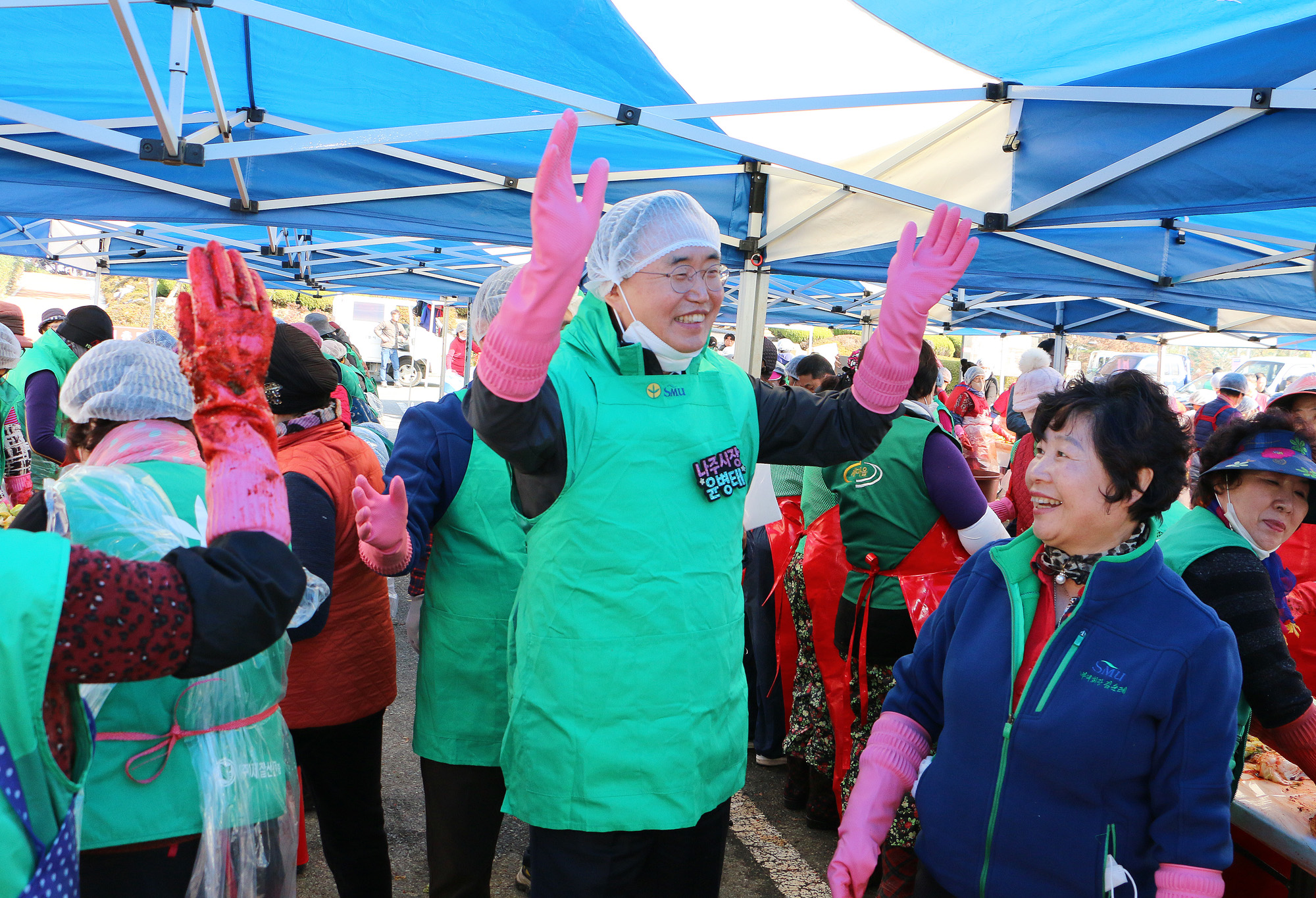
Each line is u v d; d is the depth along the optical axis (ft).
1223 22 10.27
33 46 13.14
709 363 6.07
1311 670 8.72
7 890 3.14
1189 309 35.58
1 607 2.95
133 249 38.01
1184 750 4.78
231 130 15.42
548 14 11.84
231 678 5.26
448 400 7.76
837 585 9.74
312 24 10.77
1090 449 4.99
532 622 5.59
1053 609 5.37
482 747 7.57
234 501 3.56
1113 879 4.86
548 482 5.32
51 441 16.12
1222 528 6.59
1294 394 10.12
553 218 4.24
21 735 3.10
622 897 5.55
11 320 21.44
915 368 5.92
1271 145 10.36
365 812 8.02
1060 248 20.18
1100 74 11.96
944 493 9.09
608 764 5.34
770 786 13.14
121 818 4.86
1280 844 6.45
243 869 5.41
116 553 4.50
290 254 34.14
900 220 15.39
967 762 5.30
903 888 8.44
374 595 7.83
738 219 17.94
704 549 5.65
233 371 3.64
